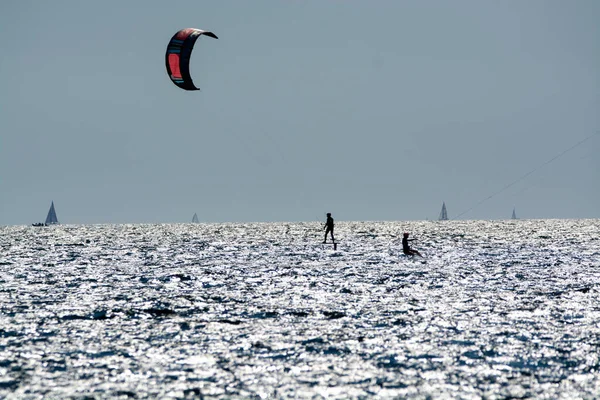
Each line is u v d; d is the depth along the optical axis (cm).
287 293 12056
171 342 8194
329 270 15962
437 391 6369
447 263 17812
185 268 16650
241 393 6322
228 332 8731
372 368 7081
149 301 11144
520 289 12481
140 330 8856
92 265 17625
